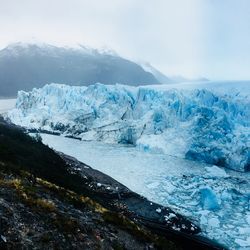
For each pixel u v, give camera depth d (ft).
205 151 191.72
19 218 46.09
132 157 197.67
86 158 192.24
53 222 49.39
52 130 271.28
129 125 242.99
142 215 109.40
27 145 136.26
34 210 50.24
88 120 267.59
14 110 311.47
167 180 152.76
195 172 169.17
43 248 42.57
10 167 71.67
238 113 236.43
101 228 57.93
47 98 311.68
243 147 185.88
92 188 122.21
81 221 56.18
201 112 220.64
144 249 58.95
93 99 283.38
